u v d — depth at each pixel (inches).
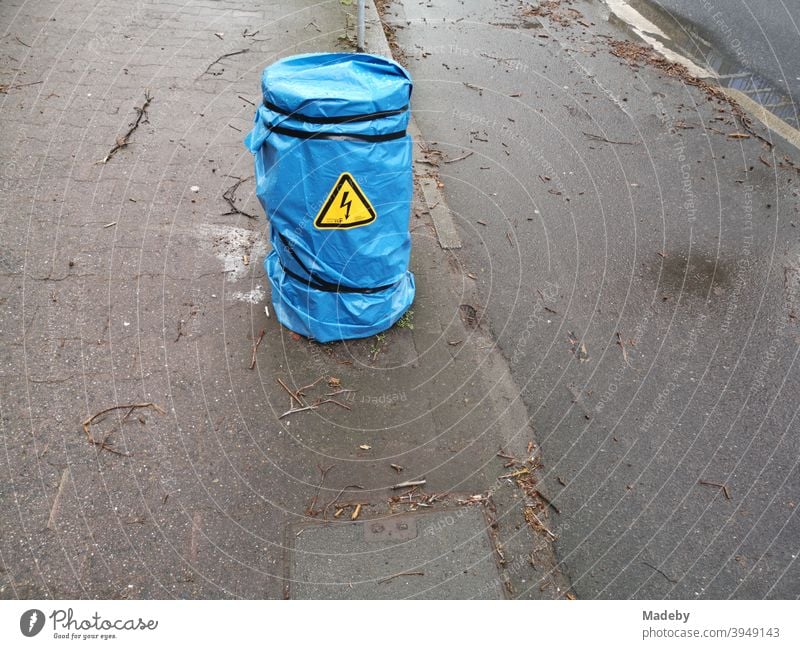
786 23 272.2
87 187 131.6
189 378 97.9
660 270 132.5
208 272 116.4
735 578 81.6
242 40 193.6
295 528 81.6
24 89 157.6
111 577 75.0
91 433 88.8
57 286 109.5
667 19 268.5
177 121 154.6
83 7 199.9
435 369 104.7
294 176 84.7
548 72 211.6
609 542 84.0
